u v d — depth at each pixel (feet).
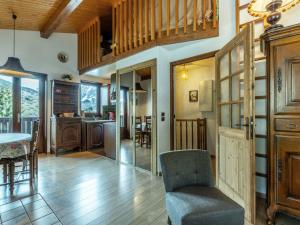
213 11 10.03
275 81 6.67
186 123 16.88
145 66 12.79
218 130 9.75
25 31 16.92
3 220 7.15
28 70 17.01
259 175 8.95
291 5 7.44
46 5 13.15
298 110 6.25
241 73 7.92
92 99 22.93
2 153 9.08
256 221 7.00
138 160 13.55
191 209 4.95
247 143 6.97
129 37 13.71
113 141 16.49
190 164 6.70
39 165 14.23
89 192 9.51
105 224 6.88
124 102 14.83
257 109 8.92
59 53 19.07
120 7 14.57
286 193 6.50
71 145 18.19
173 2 11.44
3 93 16.17
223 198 5.55
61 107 18.76
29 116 17.49
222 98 9.63
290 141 6.39
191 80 17.92
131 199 8.75
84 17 17.08
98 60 17.10
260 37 7.19
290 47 6.38
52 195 9.19
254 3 7.96
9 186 10.06
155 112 12.09
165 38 11.45
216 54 9.83
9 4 12.73
